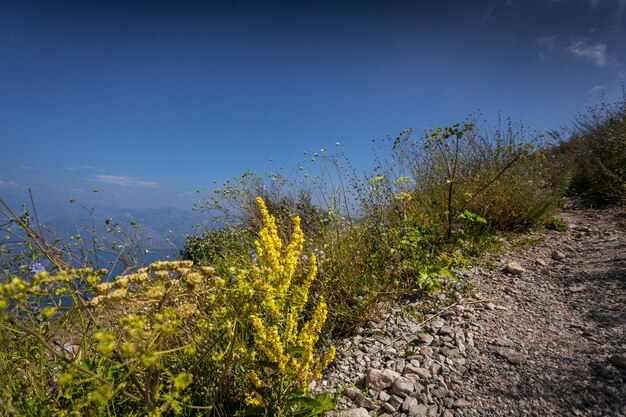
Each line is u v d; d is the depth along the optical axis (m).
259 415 2.29
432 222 5.72
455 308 3.84
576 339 3.07
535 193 6.80
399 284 4.34
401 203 6.11
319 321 2.44
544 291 4.13
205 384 2.42
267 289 2.12
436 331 3.45
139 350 1.55
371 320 3.72
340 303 3.75
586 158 8.93
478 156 7.76
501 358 2.94
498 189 6.47
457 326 3.51
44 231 2.59
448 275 4.35
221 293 2.17
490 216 6.15
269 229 2.53
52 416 1.77
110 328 2.32
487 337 3.27
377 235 5.13
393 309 3.92
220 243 5.14
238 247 5.16
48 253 2.31
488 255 5.29
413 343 3.30
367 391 2.72
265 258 2.38
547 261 4.99
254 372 2.36
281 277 2.27
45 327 2.26
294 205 6.06
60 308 2.25
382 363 3.06
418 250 4.87
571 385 2.51
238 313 2.05
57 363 2.15
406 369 2.90
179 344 2.49
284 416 2.31
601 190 7.69
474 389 2.64
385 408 2.55
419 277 4.16
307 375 2.38
